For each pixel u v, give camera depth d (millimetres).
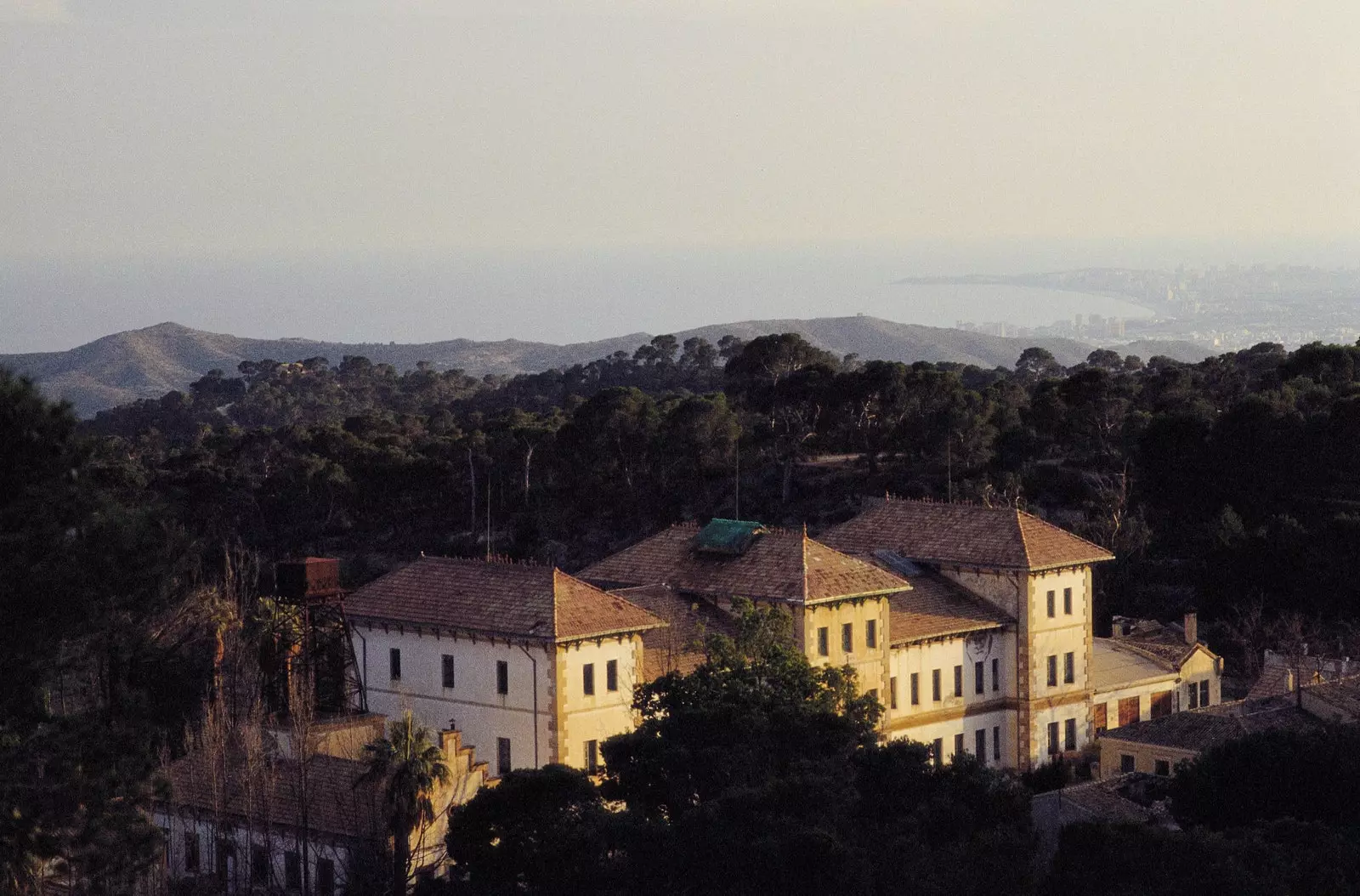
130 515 44844
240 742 70500
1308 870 60188
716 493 176750
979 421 173625
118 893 45438
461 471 181625
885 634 88812
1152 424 157000
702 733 66812
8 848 42438
